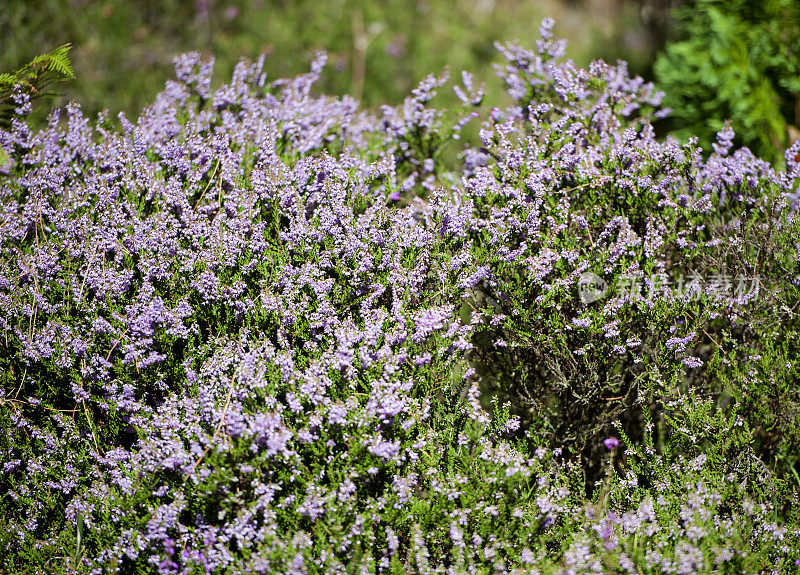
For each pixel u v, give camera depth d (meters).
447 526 2.40
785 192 2.81
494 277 2.71
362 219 2.65
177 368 2.57
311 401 2.38
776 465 2.74
